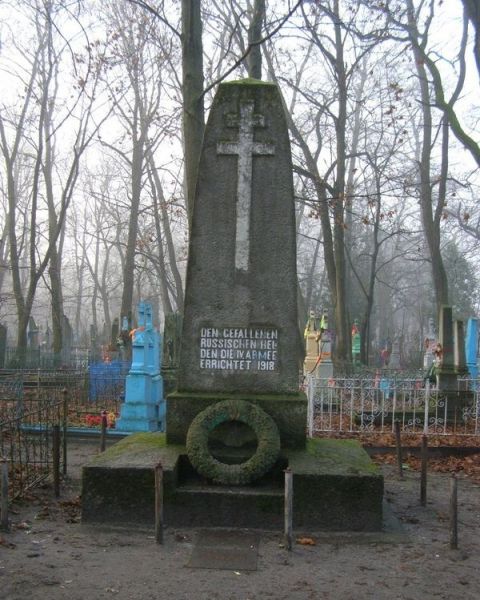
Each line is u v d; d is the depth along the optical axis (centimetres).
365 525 638
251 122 762
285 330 750
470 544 625
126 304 3469
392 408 1377
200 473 667
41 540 605
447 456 1148
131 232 3525
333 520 636
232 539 610
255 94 767
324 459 686
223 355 750
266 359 748
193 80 1421
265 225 759
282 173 761
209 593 494
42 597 481
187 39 1423
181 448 710
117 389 1775
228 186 762
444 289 2827
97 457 690
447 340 1542
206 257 759
